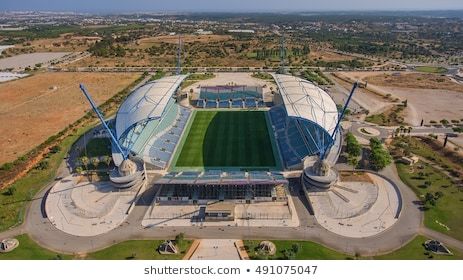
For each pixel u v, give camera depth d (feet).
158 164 365.20
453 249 253.24
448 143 426.92
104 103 573.74
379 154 359.87
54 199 314.76
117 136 358.84
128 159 337.93
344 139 428.97
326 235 268.41
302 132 407.03
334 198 313.53
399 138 441.27
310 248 253.85
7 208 303.68
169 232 272.92
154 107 378.94
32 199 317.22
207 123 482.69
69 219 289.12
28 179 349.61
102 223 284.00
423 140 437.99
